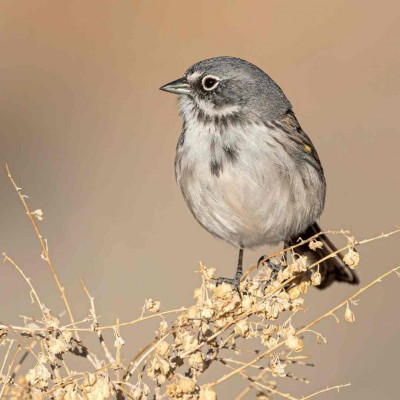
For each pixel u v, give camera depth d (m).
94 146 19.16
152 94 20.27
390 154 18.48
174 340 6.34
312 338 13.86
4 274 15.34
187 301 14.84
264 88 9.56
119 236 16.66
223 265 15.52
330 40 21.36
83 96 20.22
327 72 20.58
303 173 9.43
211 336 6.52
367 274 15.14
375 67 20.69
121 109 19.97
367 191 17.52
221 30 21.62
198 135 9.48
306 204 9.48
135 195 17.80
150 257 16.08
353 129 19.14
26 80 20.38
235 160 9.24
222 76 9.50
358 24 21.70
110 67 20.78
